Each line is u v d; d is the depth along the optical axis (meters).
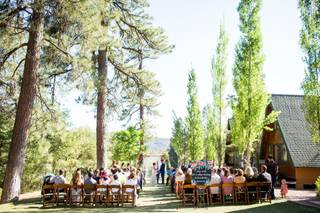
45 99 21.73
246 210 13.58
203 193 15.82
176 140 51.38
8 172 16.28
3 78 20.81
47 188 15.45
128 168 22.05
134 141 36.84
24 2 15.94
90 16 16.53
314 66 17.91
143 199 18.28
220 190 16.00
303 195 19.53
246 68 23.16
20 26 17.33
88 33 16.81
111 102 27.14
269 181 16.23
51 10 16.14
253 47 23.09
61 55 17.58
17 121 16.78
